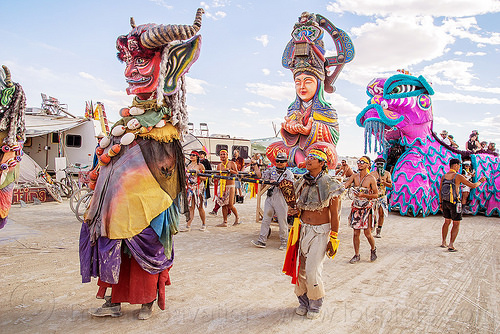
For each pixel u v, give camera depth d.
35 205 12.88
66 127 19.59
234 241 7.88
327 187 3.79
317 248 3.86
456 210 7.63
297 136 9.68
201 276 5.22
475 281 5.55
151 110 4.00
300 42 9.38
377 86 12.64
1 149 5.18
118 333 3.40
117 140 3.91
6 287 4.48
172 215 3.96
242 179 7.34
